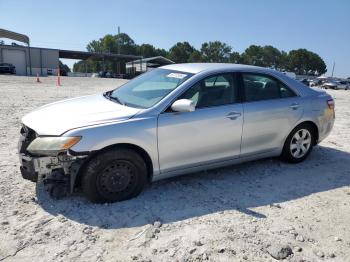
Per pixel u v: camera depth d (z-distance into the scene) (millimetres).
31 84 25641
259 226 3732
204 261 3113
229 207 4137
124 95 4930
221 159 4820
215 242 3396
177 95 4391
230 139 4789
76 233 3457
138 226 3633
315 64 128250
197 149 4531
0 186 4426
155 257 3139
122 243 3330
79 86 25734
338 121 10852
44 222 3625
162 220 3770
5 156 5656
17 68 58406
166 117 4254
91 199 4004
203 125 4500
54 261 3029
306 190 4766
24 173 3980
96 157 3902
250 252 3273
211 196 4418
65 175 4008
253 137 5035
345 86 52281
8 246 3207
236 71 4988
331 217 4027
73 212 3850
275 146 5375
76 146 3756
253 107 4973
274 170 5457
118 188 4094
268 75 5336
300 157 5773
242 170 5387
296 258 3217
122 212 3898
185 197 4355
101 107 4430
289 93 5516
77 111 4293
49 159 3770
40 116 4289
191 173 4918
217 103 4711
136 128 4047
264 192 4629
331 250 3383
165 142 4262
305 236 3594
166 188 4594
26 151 3979
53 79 38219
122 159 4023
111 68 104812
